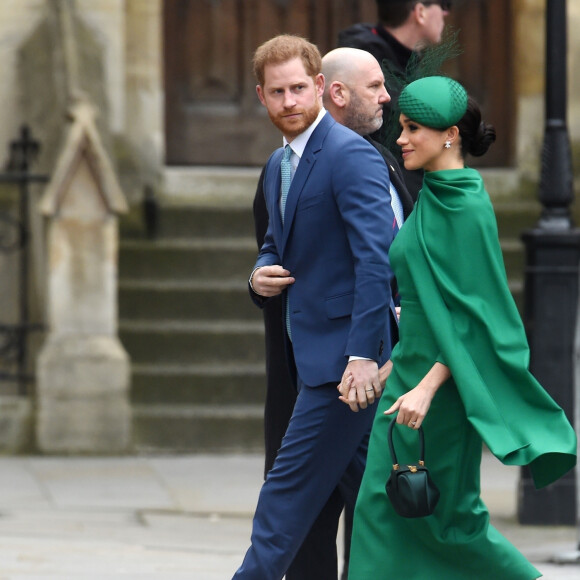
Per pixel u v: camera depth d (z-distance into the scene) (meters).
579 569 22.84
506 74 45.75
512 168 45.34
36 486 30.81
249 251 40.69
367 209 15.65
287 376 18.02
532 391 13.79
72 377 35.19
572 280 27.66
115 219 35.69
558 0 27.62
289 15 45.53
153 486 31.17
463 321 13.89
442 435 14.20
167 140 44.97
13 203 39.09
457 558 14.23
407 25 21.39
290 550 15.97
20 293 38.09
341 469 16.14
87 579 21.53
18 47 40.31
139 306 39.16
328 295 16.05
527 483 27.16
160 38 43.91
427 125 14.22
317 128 16.19
